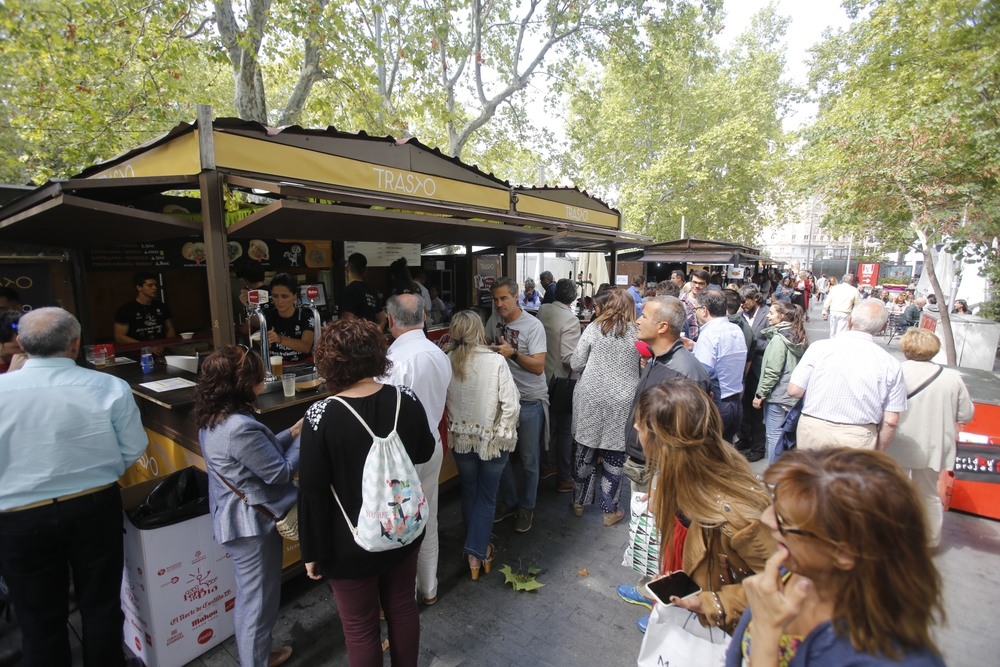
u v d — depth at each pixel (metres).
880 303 2.97
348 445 1.76
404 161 3.86
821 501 0.88
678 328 2.73
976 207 6.41
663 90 13.91
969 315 9.12
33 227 3.17
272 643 2.45
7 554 1.95
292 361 3.89
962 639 2.60
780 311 4.16
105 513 2.09
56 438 1.95
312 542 1.78
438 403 2.57
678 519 1.72
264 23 7.37
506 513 3.78
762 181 21.52
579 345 3.42
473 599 2.87
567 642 2.55
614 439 3.37
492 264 7.41
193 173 2.82
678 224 22.67
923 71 7.76
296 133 3.18
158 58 6.93
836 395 2.95
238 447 1.95
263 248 5.58
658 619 1.46
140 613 2.29
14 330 2.93
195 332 5.45
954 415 3.12
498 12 11.83
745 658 1.10
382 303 6.40
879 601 0.85
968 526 3.74
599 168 21.94
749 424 5.21
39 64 6.86
